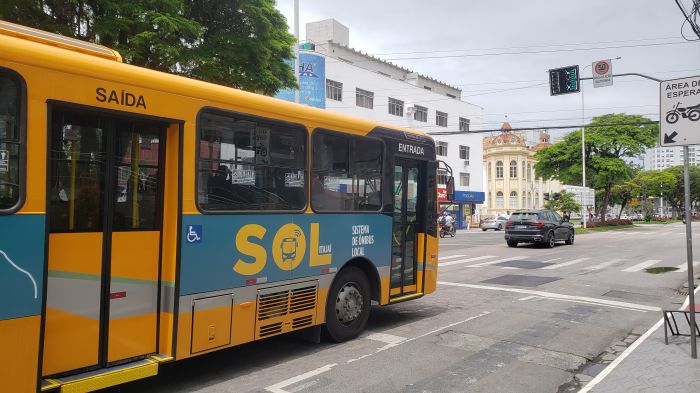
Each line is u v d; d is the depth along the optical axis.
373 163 7.01
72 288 3.93
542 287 11.29
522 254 19.17
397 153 7.40
